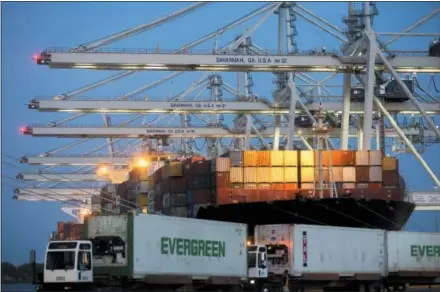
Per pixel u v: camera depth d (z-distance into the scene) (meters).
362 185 61.66
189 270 38.28
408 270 52.09
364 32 66.31
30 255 35.38
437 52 69.38
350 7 68.75
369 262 48.72
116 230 35.56
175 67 64.31
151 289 36.62
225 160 61.19
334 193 60.25
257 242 44.41
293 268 42.94
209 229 40.09
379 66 68.12
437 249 54.94
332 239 45.84
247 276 42.75
